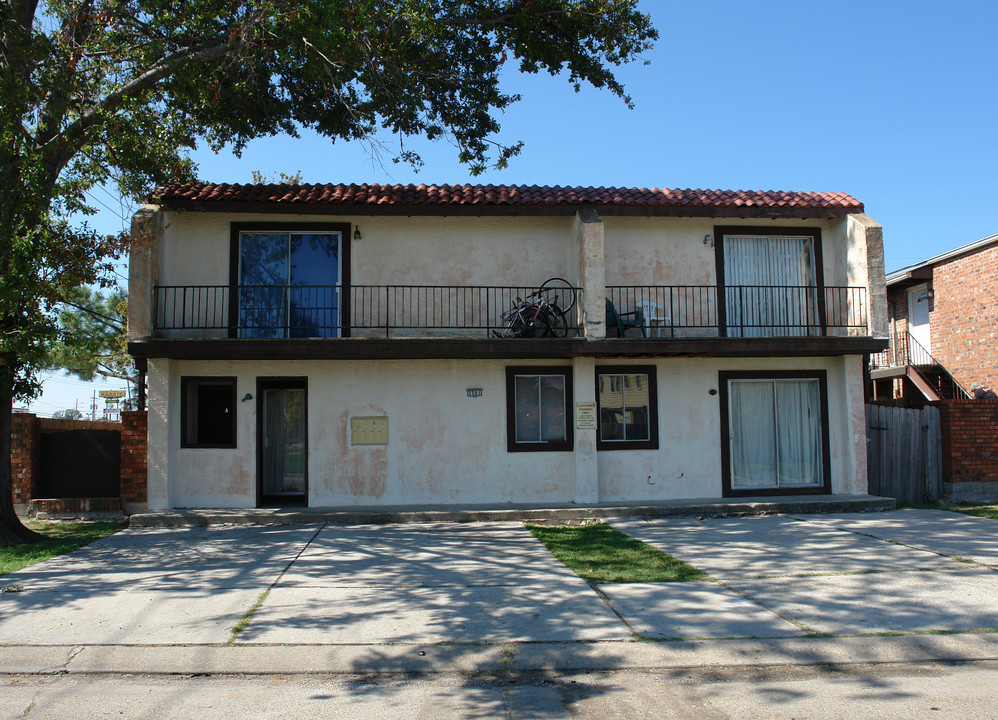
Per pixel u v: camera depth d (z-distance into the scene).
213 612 6.74
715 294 13.41
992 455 13.66
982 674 5.44
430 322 12.93
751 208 12.92
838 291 13.48
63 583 7.84
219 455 12.28
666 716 4.68
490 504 12.49
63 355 17.77
